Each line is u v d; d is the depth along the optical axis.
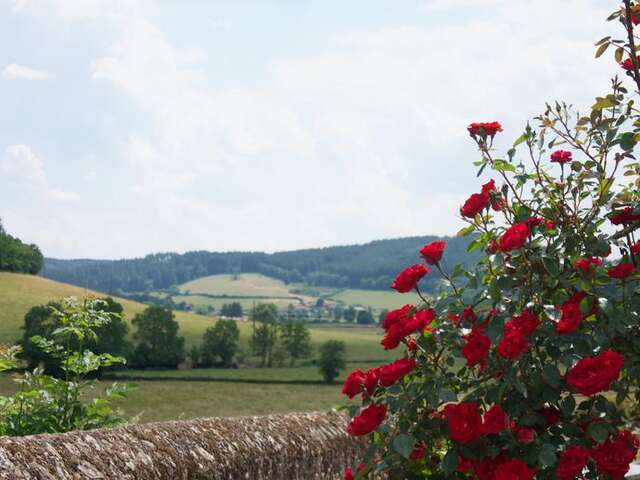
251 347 64.94
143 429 4.29
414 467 3.13
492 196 3.39
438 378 3.01
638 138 3.42
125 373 53.50
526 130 3.50
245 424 4.91
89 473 3.69
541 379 2.98
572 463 2.82
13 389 26.55
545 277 3.19
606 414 2.99
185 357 60.97
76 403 5.05
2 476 3.33
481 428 2.83
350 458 5.34
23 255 80.06
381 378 2.97
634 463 4.41
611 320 3.04
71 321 5.40
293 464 4.88
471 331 3.02
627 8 3.55
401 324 3.01
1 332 58.00
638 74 3.55
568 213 3.44
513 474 2.79
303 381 58.78
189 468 4.20
